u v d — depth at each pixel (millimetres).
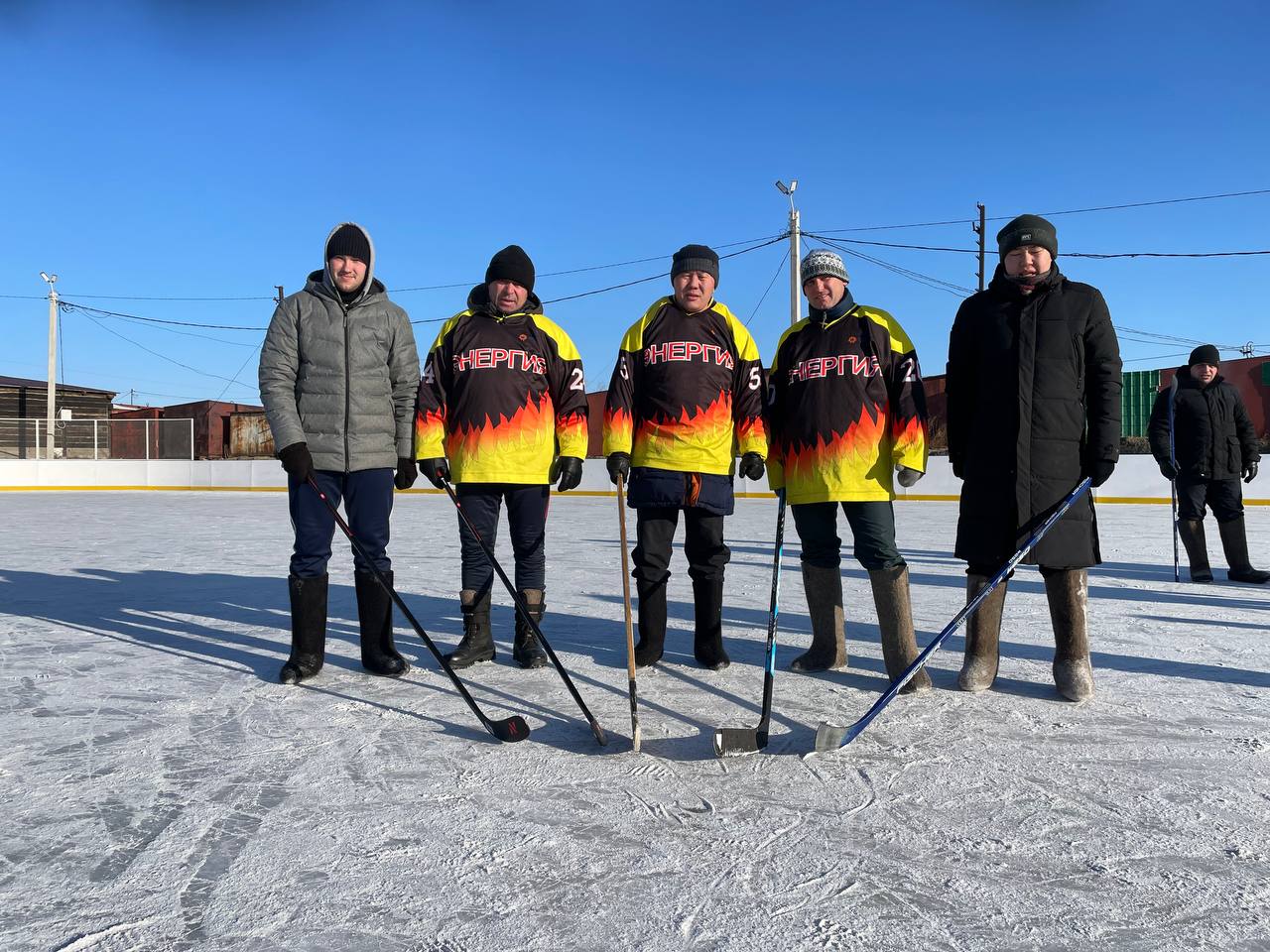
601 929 1519
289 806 2080
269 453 25047
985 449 3096
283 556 7824
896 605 3156
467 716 2846
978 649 3156
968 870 1749
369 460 3383
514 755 2459
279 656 3730
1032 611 4805
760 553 8188
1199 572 6113
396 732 2668
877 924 1538
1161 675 3373
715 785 2221
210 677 3357
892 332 3223
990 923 1544
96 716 2836
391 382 3527
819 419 3203
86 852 1833
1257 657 3695
